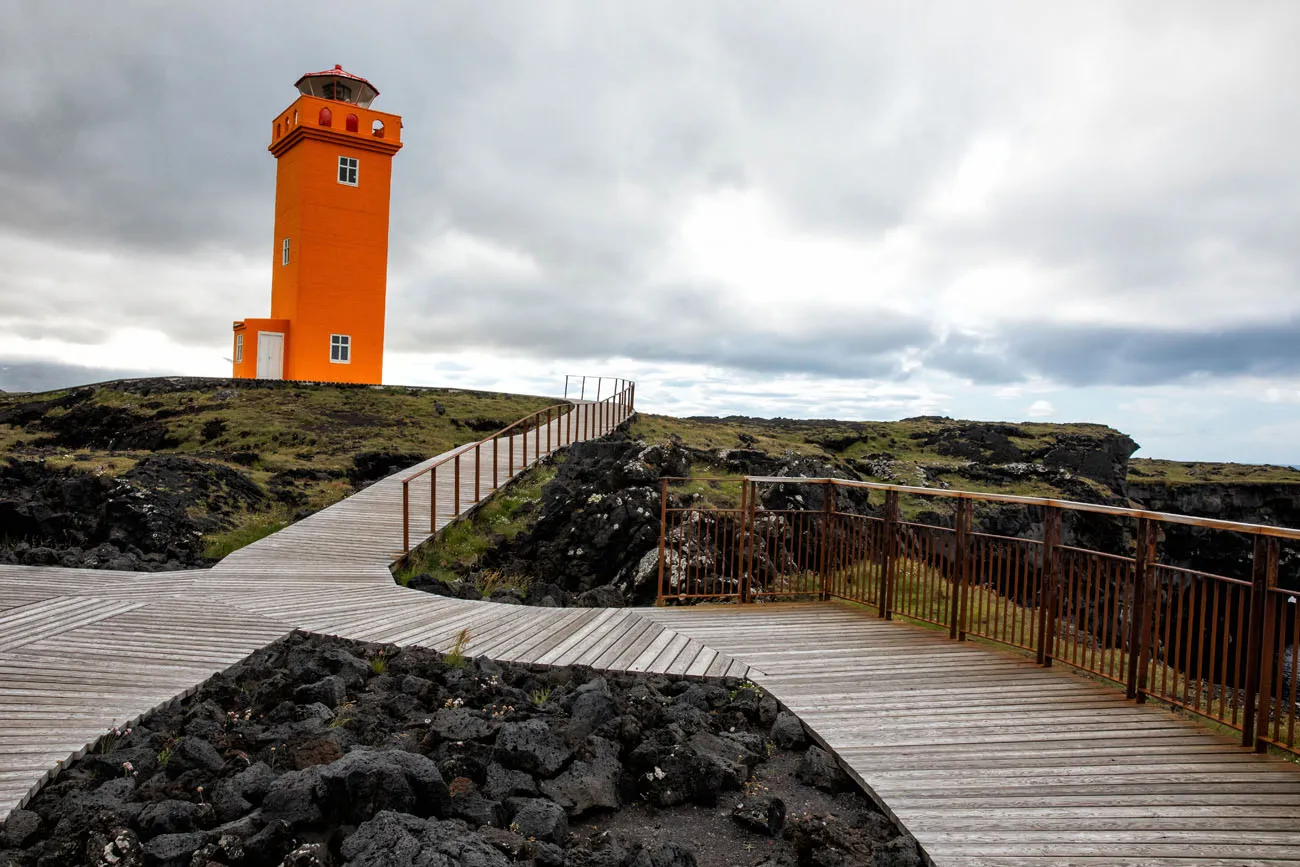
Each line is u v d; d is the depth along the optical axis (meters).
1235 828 4.41
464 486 20.64
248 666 7.45
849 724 5.95
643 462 18.55
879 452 38.75
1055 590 7.37
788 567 12.85
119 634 8.26
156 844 4.14
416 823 4.14
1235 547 38.12
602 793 4.93
